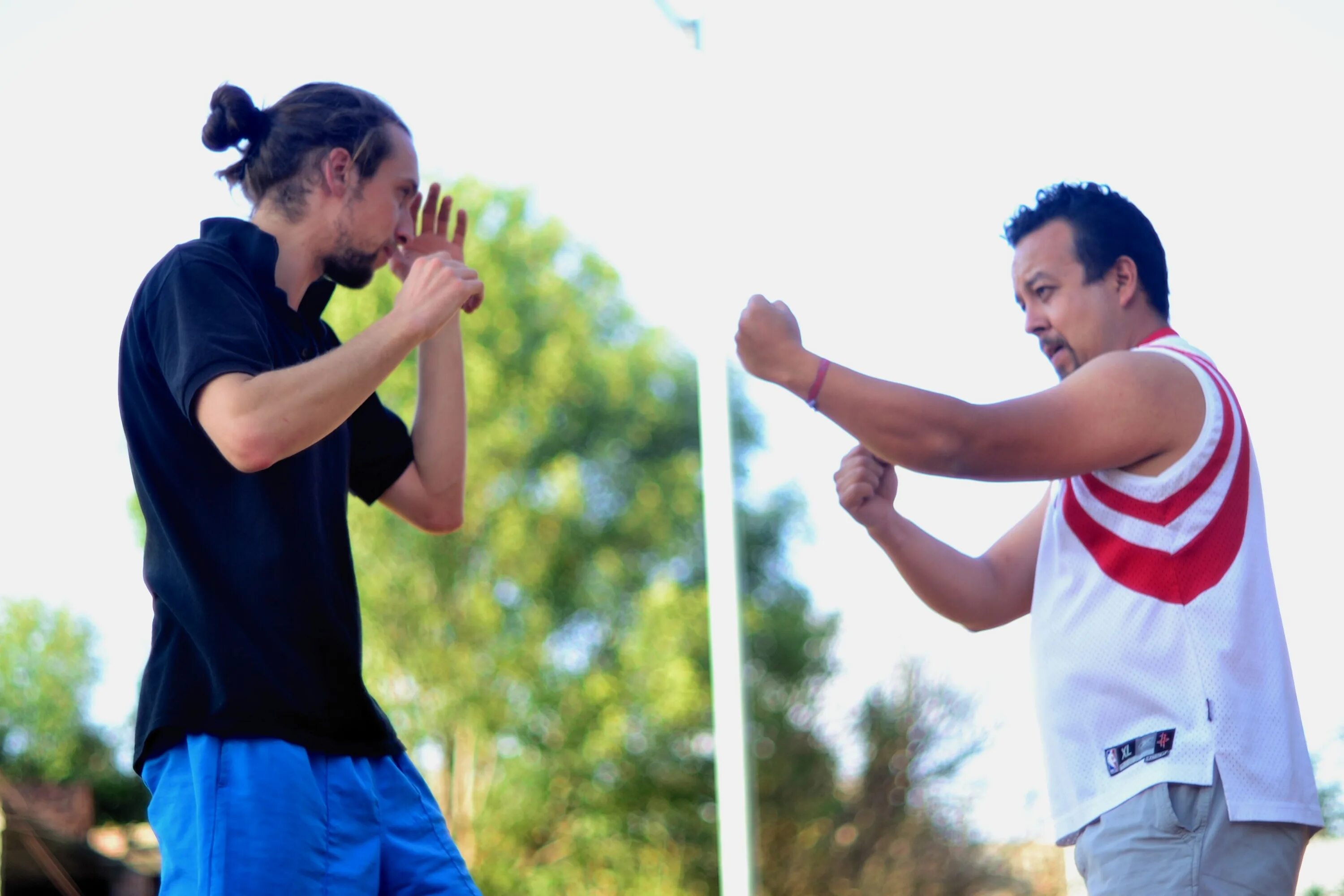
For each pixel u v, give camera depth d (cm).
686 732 2403
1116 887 264
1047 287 311
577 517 2447
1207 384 282
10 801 2322
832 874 2323
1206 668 266
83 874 2381
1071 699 277
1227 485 277
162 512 270
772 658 2505
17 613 2881
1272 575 281
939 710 2358
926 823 2309
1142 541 275
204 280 267
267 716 264
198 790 258
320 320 306
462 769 2364
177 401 262
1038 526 352
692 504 2553
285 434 247
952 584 341
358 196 296
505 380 2492
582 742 2317
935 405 270
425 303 261
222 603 267
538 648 2358
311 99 300
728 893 1084
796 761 2441
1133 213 311
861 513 337
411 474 334
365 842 276
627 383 2562
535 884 2305
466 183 2633
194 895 253
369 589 2328
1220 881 257
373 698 288
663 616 2400
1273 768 262
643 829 2375
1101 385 277
